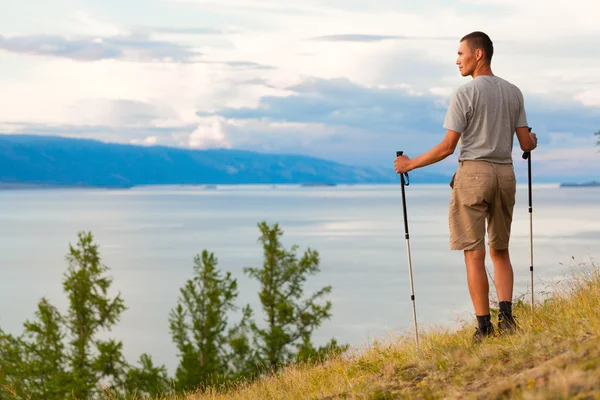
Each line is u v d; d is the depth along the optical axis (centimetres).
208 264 3394
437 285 12650
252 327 3488
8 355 3028
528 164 657
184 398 1123
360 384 562
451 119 591
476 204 592
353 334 8250
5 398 1423
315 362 906
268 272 3684
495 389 427
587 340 481
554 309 655
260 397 738
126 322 11262
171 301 13162
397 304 10738
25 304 13125
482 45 607
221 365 3253
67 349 3094
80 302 3278
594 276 735
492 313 641
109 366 3039
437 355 576
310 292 12194
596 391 366
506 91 598
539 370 439
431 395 468
